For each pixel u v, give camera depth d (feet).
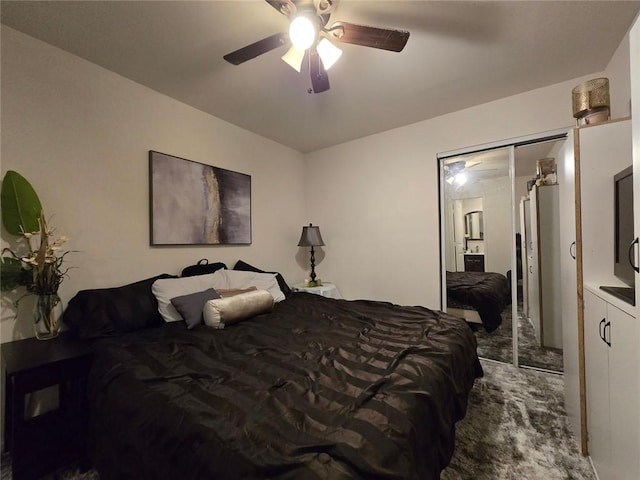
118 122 6.70
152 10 4.85
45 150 5.60
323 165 12.18
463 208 9.18
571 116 7.30
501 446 5.00
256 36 5.54
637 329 2.93
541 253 8.38
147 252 7.23
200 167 8.46
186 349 4.78
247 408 3.07
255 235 10.38
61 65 5.82
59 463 4.37
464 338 5.57
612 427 3.81
